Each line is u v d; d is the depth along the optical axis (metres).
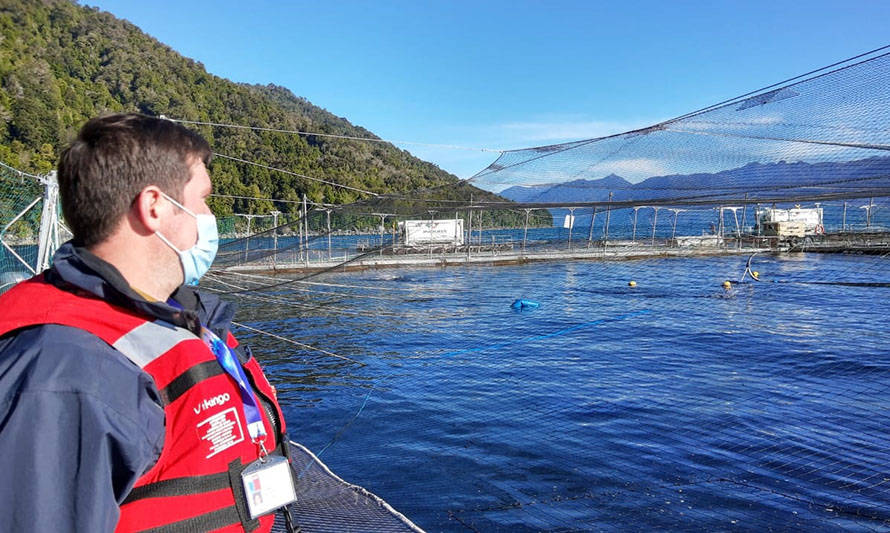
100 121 1.30
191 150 1.43
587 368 12.92
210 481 1.25
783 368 12.40
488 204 7.32
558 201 6.77
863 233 17.50
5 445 0.99
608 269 35.59
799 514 5.93
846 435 8.16
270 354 15.55
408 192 7.84
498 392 11.12
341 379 12.70
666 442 8.07
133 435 1.10
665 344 15.30
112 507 1.06
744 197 5.72
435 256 39.78
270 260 26.89
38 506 0.98
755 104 4.93
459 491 6.73
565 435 8.51
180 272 1.41
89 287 1.20
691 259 35.94
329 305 24.52
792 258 32.81
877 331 16.17
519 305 22.92
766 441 7.98
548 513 6.11
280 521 2.88
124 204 1.28
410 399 10.88
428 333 18.22
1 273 10.52
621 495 6.47
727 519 5.87
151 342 1.24
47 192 9.52
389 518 2.92
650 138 5.79
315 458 4.03
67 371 1.05
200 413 1.25
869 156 4.53
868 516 5.85
